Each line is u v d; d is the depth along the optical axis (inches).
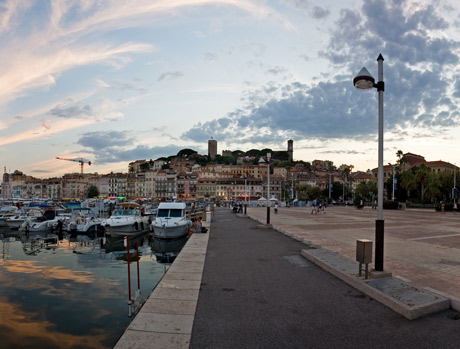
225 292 306.5
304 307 261.9
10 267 675.4
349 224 976.9
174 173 6963.6
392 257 435.2
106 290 483.5
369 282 300.7
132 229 1219.9
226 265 426.6
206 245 608.1
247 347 195.8
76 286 508.4
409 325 221.6
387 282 300.8
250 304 271.7
